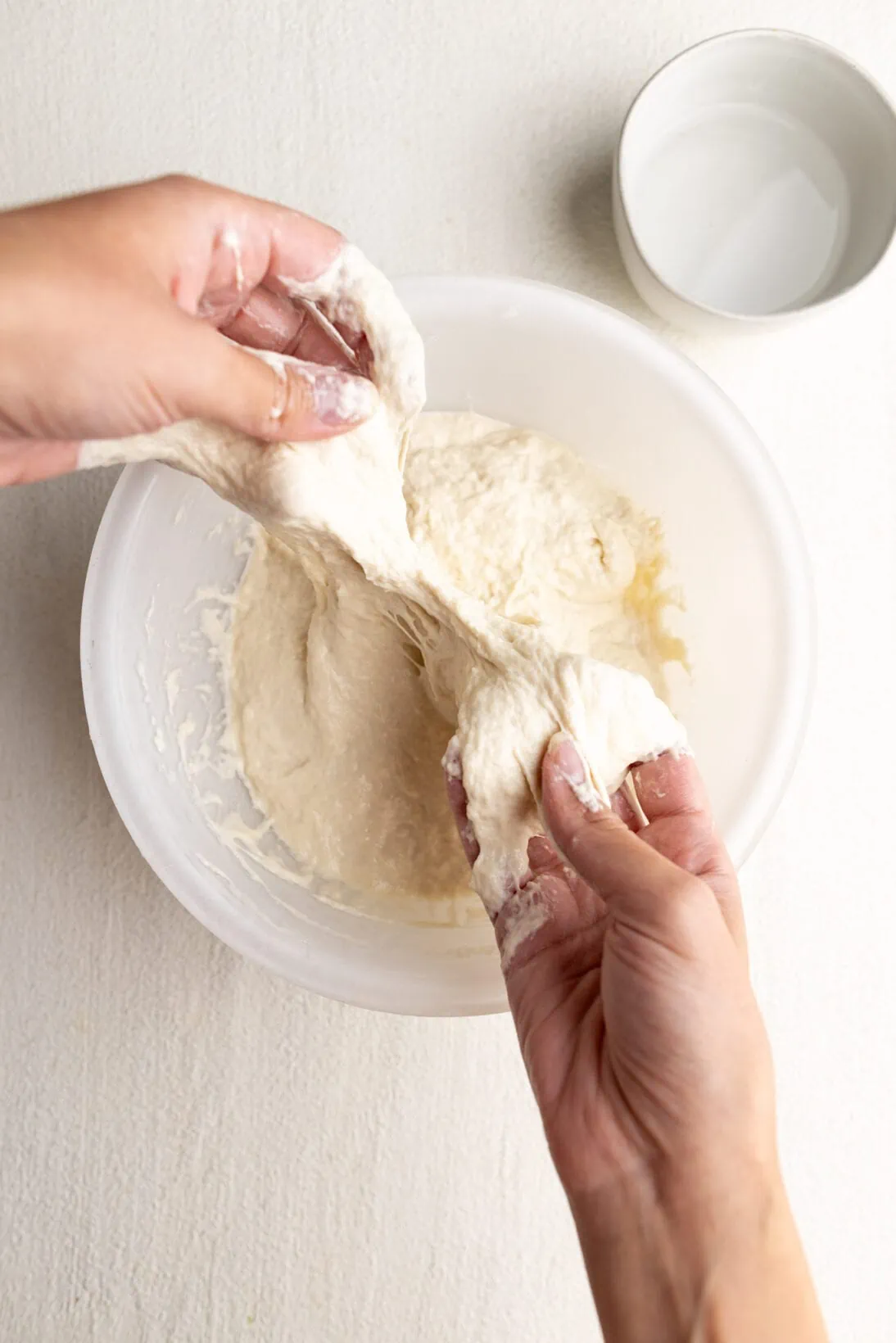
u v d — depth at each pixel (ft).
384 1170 1.86
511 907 1.53
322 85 2.04
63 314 1.26
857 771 1.94
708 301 2.00
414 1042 1.89
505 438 1.89
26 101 2.03
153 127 2.03
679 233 2.02
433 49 2.04
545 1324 1.83
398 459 1.58
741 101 2.02
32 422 1.35
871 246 1.97
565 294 1.74
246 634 1.90
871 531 1.98
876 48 2.04
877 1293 1.84
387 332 1.51
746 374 2.00
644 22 2.04
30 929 1.92
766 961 1.91
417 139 2.03
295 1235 1.86
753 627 1.73
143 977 1.91
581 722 1.50
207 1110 1.88
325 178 2.02
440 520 1.82
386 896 1.83
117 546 1.71
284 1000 1.90
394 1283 1.84
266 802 1.87
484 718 1.53
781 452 1.99
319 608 1.83
